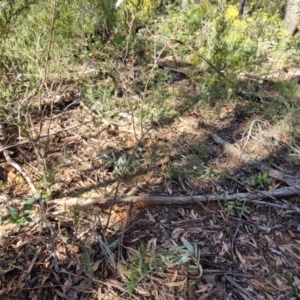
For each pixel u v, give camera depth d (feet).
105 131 9.43
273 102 11.04
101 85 11.19
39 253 6.07
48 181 7.39
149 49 13.37
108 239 6.47
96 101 10.34
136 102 10.26
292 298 5.80
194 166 8.38
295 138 9.69
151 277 5.88
